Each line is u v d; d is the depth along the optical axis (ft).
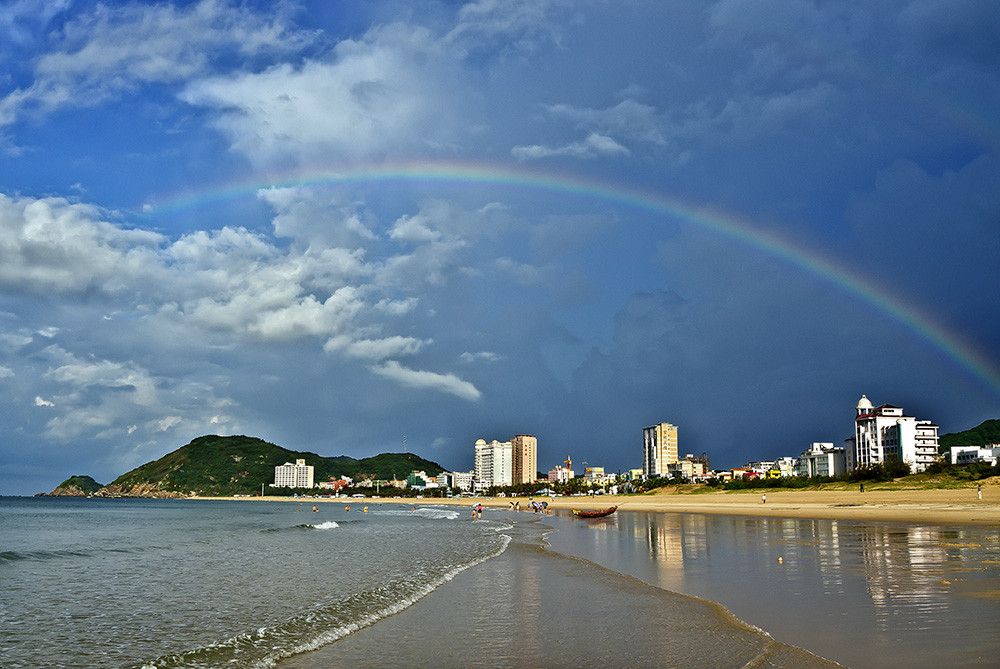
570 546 180.24
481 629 71.15
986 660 52.95
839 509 353.10
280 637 69.05
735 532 209.67
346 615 80.07
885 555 127.13
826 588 89.45
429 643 65.46
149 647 69.56
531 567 128.77
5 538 249.96
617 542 187.73
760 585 95.04
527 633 68.74
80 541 230.07
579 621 74.13
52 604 96.12
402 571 127.65
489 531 275.39
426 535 249.96
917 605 75.41
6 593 107.24
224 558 160.45
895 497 398.62
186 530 304.30
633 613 77.87
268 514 589.73
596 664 56.39
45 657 65.87
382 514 570.05
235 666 59.16
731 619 72.08
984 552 131.23
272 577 121.70
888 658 53.98
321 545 200.13
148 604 94.63
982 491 385.50
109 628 78.74
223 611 88.58
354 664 58.54
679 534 209.67
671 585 99.71
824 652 56.49
